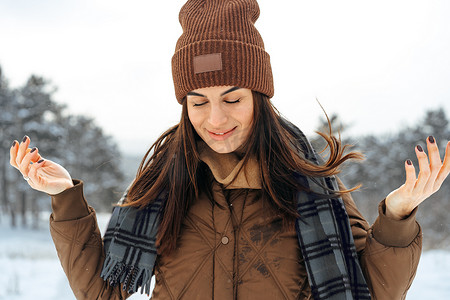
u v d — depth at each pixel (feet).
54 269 31.83
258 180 5.88
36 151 5.60
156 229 6.05
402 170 130.11
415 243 5.33
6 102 125.80
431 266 28.58
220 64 5.74
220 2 6.21
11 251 63.67
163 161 6.53
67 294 23.18
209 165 5.99
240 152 6.12
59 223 5.95
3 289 24.18
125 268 6.06
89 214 6.14
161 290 5.92
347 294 5.44
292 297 5.56
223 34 5.90
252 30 6.12
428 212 96.07
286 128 6.43
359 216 6.29
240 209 5.87
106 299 6.20
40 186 5.66
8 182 138.10
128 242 6.09
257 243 5.69
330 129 5.95
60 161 124.67
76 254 6.01
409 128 142.92
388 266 5.38
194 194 6.12
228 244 5.72
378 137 140.87
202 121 5.78
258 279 5.56
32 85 125.39
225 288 5.56
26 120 124.06
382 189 126.31
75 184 6.22
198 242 5.83
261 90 5.95
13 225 126.93
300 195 5.86
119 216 6.40
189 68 5.86
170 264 5.92
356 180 120.57
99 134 157.17
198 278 5.70
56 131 123.95
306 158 6.28
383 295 5.51
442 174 4.80
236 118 5.73
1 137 127.13
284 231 5.73
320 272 5.55
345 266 5.59
